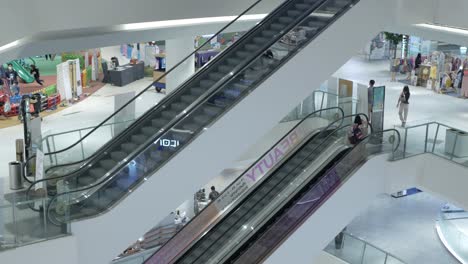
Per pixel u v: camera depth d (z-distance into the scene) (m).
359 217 22.05
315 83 13.27
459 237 19.66
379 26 14.01
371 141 15.12
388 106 22.81
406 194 23.92
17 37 12.20
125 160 12.19
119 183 11.64
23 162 14.65
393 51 30.33
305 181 16.27
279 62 12.84
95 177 12.59
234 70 13.71
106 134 15.27
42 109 23.89
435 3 14.82
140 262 14.57
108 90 28.25
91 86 28.81
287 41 12.88
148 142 12.00
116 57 33.09
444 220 20.77
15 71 27.28
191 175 12.16
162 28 16.25
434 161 15.40
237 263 14.08
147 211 11.81
